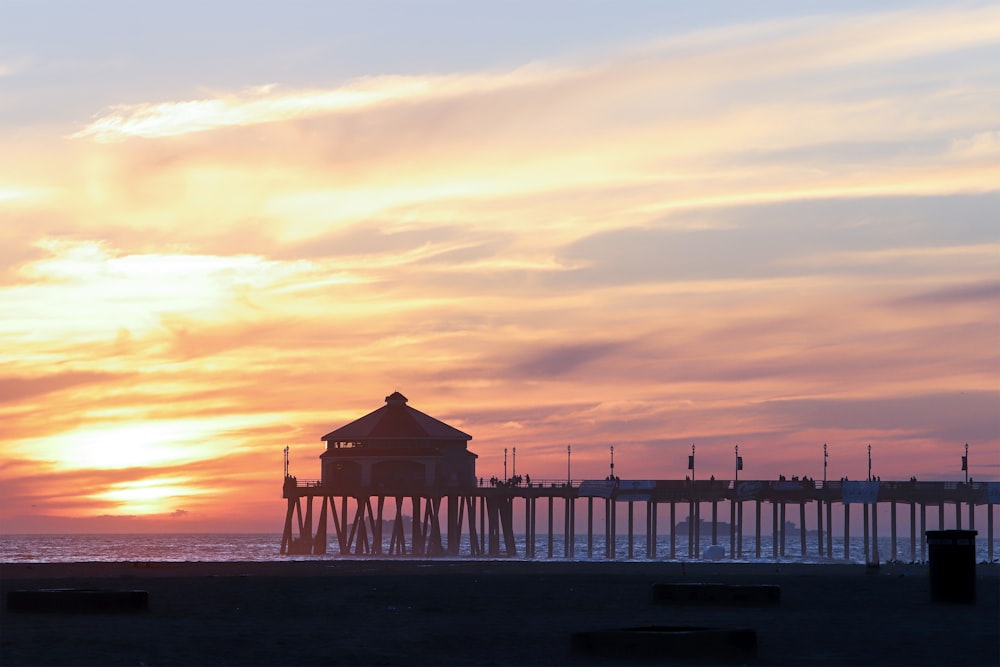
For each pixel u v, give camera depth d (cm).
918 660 4578
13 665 4356
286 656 4672
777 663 4462
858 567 13188
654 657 4462
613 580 9488
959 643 5081
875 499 18862
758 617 6191
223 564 12512
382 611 6575
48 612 6003
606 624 5866
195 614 6225
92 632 5247
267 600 7188
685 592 6950
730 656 4462
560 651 4806
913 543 19425
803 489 19175
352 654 4731
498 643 5088
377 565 12706
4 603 6694
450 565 12912
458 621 6031
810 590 8300
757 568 12456
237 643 5009
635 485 19725
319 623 5875
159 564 12394
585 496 19800
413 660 4575
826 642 5100
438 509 19938
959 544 6888
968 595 6881
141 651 4722
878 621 5969
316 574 10212
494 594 7838
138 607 6128
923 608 6688
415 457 19688
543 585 8756
